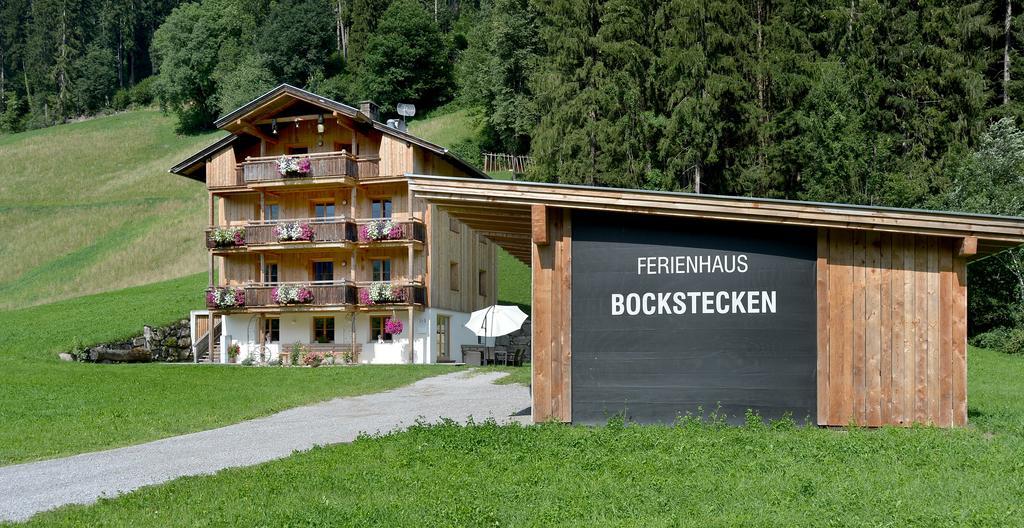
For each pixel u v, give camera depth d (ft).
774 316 45.60
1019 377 79.00
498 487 31.76
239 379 84.94
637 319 46.34
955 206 114.62
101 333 123.65
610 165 153.89
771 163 139.13
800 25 147.23
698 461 35.35
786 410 45.21
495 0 265.54
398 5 308.60
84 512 30.42
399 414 58.65
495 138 250.78
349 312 120.16
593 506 28.73
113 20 450.30
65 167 278.26
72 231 217.15
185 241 195.11
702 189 150.10
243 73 297.12
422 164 121.39
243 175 121.39
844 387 45.24
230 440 49.60
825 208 44.45
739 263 45.93
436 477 33.88
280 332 122.31
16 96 433.89
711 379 45.62
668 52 145.07
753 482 31.83
